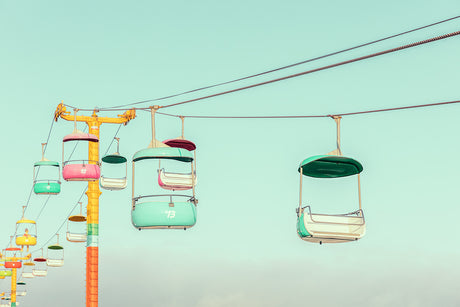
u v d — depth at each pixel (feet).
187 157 50.29
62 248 103.30
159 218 47.73
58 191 72.74
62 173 58.70
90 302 76.43
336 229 44.32
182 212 48.01
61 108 76.59
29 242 102.78
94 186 78.69
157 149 49.65
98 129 78.59
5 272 163.84
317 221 44.14
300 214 44.50
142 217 48.01
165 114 59.52
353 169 48.26
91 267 77.00
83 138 58.23
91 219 78.13
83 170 58.13
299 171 45.37
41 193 72.49
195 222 48.75
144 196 48.73
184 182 64.44
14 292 165.89
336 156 45.73
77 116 78.02
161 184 63.72
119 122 79.56
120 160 78.74
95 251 77.56
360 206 46.32
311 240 45.19
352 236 44.50
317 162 48.32
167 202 48.03
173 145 58.85
